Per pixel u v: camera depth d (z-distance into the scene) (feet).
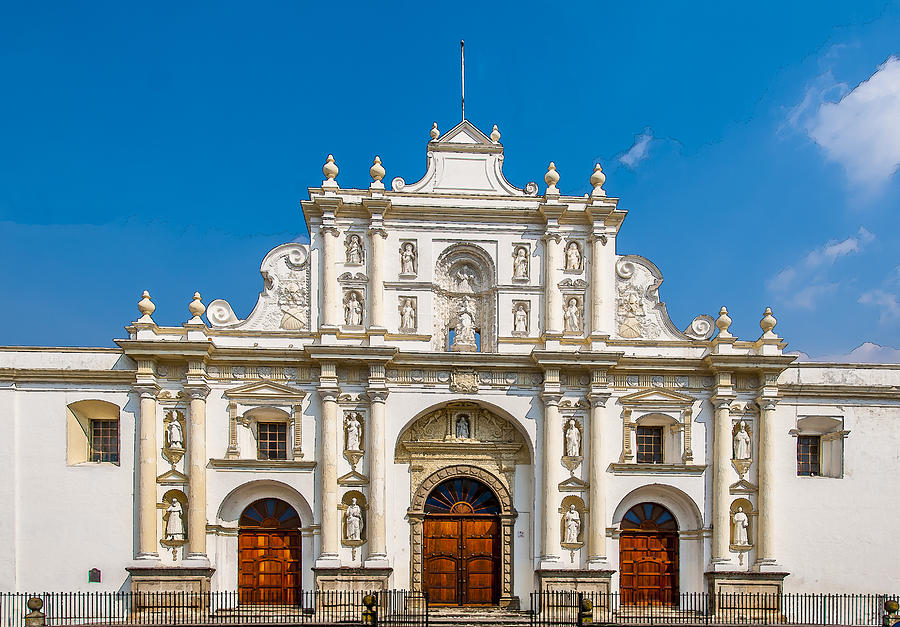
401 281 147.64
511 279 149.07
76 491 138.62
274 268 147.84
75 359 142.10
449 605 145.28
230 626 120.88
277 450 146.51
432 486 146.92
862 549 143.84
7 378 139.95
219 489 139.85
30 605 119.85
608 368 143.54
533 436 144.25
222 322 146.41
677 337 149.28
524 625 128.36
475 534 147.84
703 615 139.23
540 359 142.10
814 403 146.82
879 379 149.18
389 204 147.33
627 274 150.71
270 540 143.43
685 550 145.69
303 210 148.25
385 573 137.90
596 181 150.92
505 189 152.56
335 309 145.69
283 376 143.43
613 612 138.10
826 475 147.74
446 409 148.87
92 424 145.07
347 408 143.02
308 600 139.13
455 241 149.79
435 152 152.97
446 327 150.61
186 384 140.15
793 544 143.23
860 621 141.28
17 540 137.08
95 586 136.77
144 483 137.90
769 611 138.92
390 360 141.79
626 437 144.77
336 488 140.36
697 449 145.07
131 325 140.87
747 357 143.23
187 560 136.98
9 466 138.21
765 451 143.23
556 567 139.74
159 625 122.52
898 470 146.10
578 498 142.61
